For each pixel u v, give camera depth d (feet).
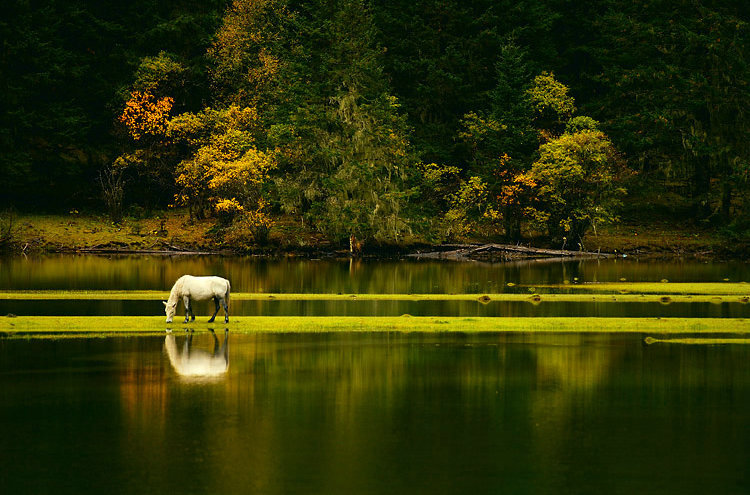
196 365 136.15
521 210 446.60
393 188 427.33
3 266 324.60
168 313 179.63
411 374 130.82
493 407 110.42
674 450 93.04
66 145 460.96
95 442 93.97
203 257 395.55
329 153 421.18
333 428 99.81
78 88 474.08
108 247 405.59
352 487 80.89
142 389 119.14
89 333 167.12
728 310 213.25
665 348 155.33
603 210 427.74
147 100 435.12
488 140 457.68
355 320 187.62
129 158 435.53
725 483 83.25
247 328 175.32
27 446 92.48
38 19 460.55
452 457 89.66
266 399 113.80
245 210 416.46
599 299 236.02
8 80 449.06
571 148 430.61
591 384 124.67
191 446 92.68
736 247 446.60
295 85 451.94
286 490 80.02
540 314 202.80
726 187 476.13
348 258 407.44
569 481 83.35
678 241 458.50
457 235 451.53
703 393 119.34
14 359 140.05
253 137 447.83
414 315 199.82
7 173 435.94
